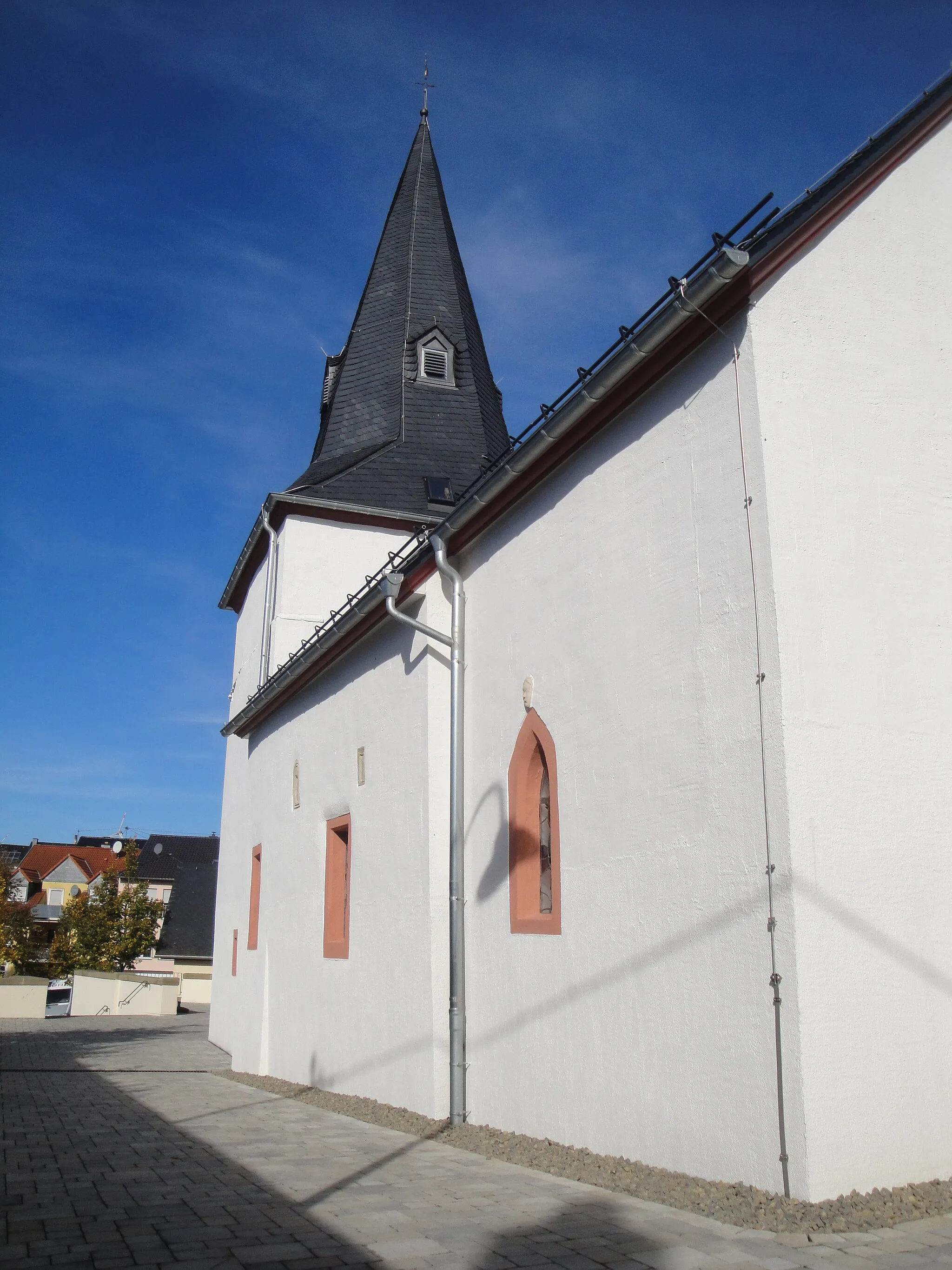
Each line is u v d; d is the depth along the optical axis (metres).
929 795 5.87
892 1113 5.32
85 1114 9.47
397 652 10.62
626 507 7.11
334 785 12.22
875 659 5.93
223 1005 18.88
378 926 10.44
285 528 18.02
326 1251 4.57
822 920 5.36
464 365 21.95
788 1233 4.71
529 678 8.22
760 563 5.83
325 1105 10.38
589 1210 5.29
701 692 6.17
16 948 37.66
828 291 6.38
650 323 6.41
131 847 42.16
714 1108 5.70
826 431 6.15
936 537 6.36
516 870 8.12
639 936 6.50
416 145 24.27
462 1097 8.53
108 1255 4.52
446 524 9.30
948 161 7.11
